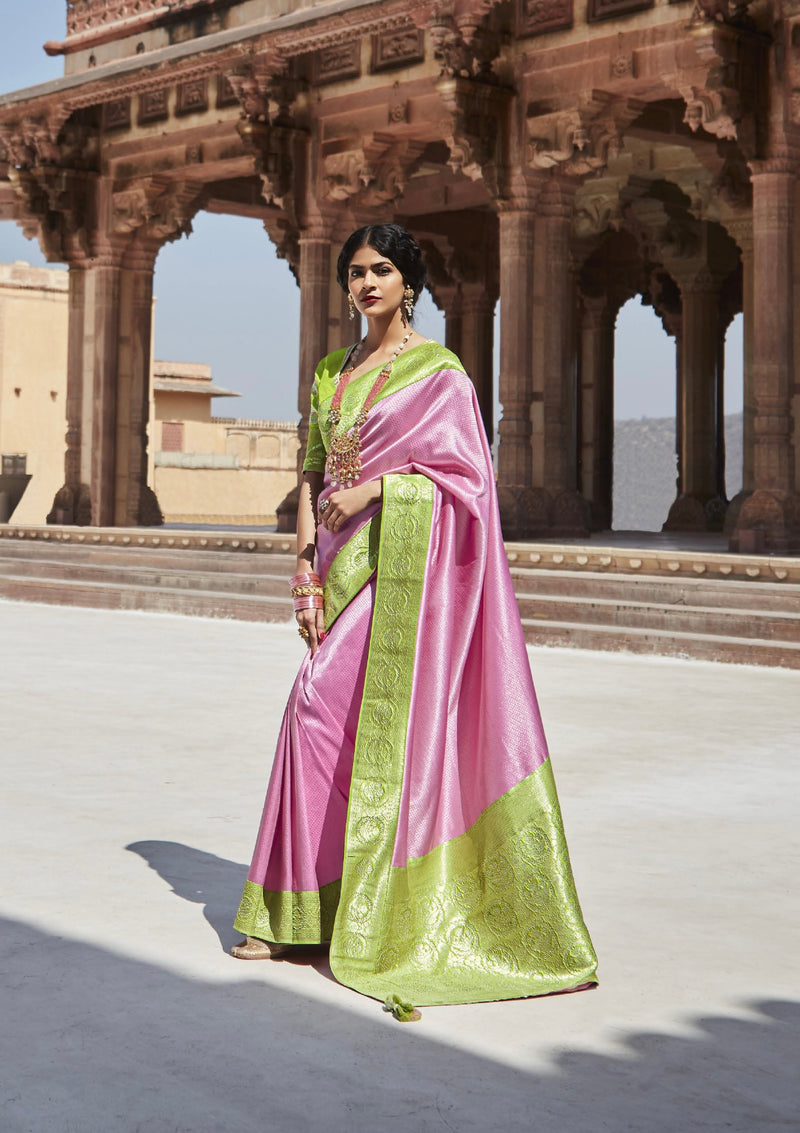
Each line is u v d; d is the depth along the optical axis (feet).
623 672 27.71
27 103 58.59
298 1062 7.89
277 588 40.98
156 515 62.54
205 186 60.18
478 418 10.35
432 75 48.62
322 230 53.11
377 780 9.80
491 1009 8.93
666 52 42.01
